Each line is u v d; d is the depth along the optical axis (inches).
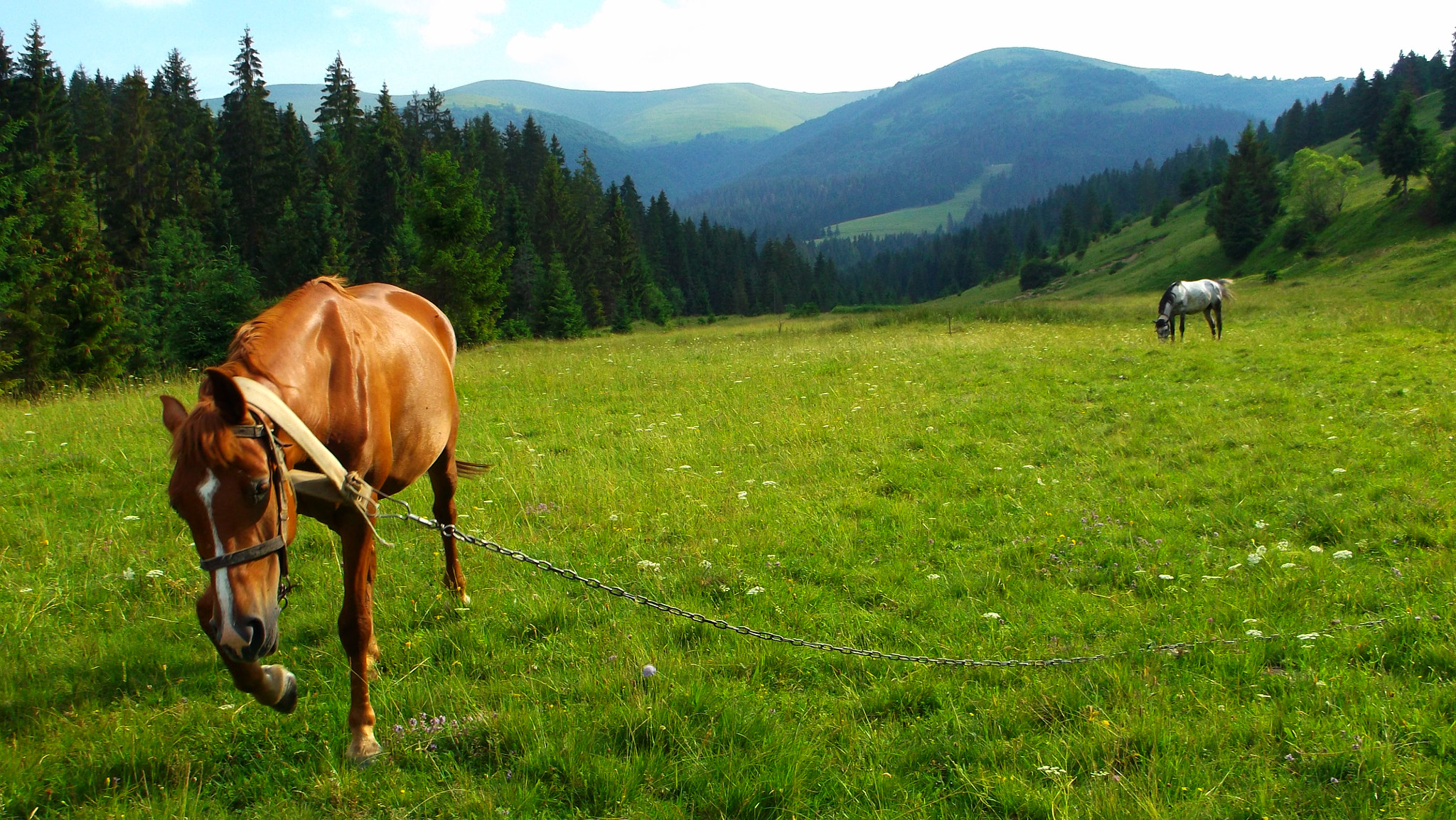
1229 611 187.0
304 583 213.6
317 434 138.3
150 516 261.3
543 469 315.9
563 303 2158.0
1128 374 518.0
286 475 122.6
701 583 212.1
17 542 238.5
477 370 633.0
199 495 113.3
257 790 132.1
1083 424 384.2
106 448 348.2
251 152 2566.4
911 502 280.4
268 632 114.2
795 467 322.7
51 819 123.2
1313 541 233.6
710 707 151.0
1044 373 527.5
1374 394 411.2
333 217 2226.9
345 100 3041.3
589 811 126.0
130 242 2257.6
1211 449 331.9
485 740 143.4
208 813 126.6
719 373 587.2
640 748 141.3
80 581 212.5
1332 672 156.6
